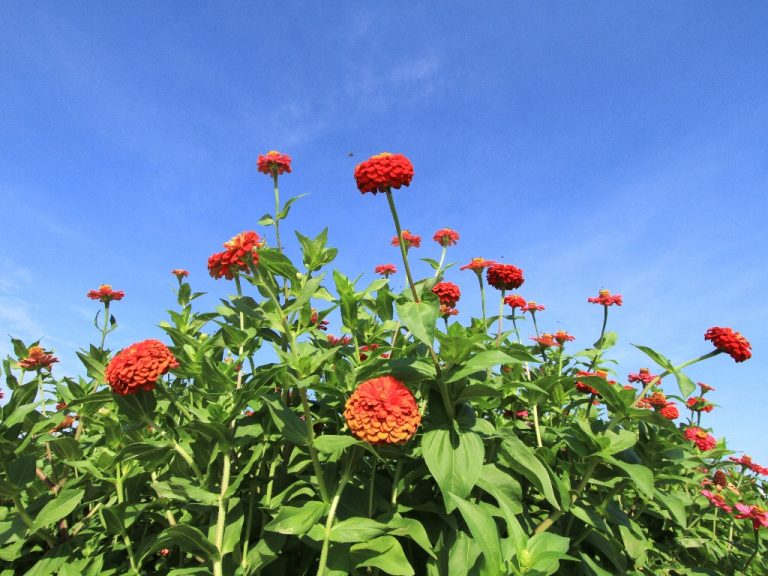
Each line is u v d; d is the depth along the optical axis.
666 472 1.01
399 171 0.75
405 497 0.87
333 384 0.85
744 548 1.24
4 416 0.84
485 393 0.81
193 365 0.86
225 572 0.75
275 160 1.22
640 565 1.01
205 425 0.74
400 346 1.07
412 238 1.51
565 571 0.86
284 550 0.84
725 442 1.46
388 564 0.71
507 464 0.84
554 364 1.34
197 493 0.74
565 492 0.81
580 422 0.88
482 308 1.12
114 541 0.97
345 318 0.94
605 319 1.37
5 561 0.96
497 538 0.62
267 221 1.10
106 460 0.89
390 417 0.69
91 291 1.38
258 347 0.96
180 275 1.46
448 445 0.75
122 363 0.75
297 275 0.92
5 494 0.82
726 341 0.92
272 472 0.88
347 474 0.75
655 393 1.26
